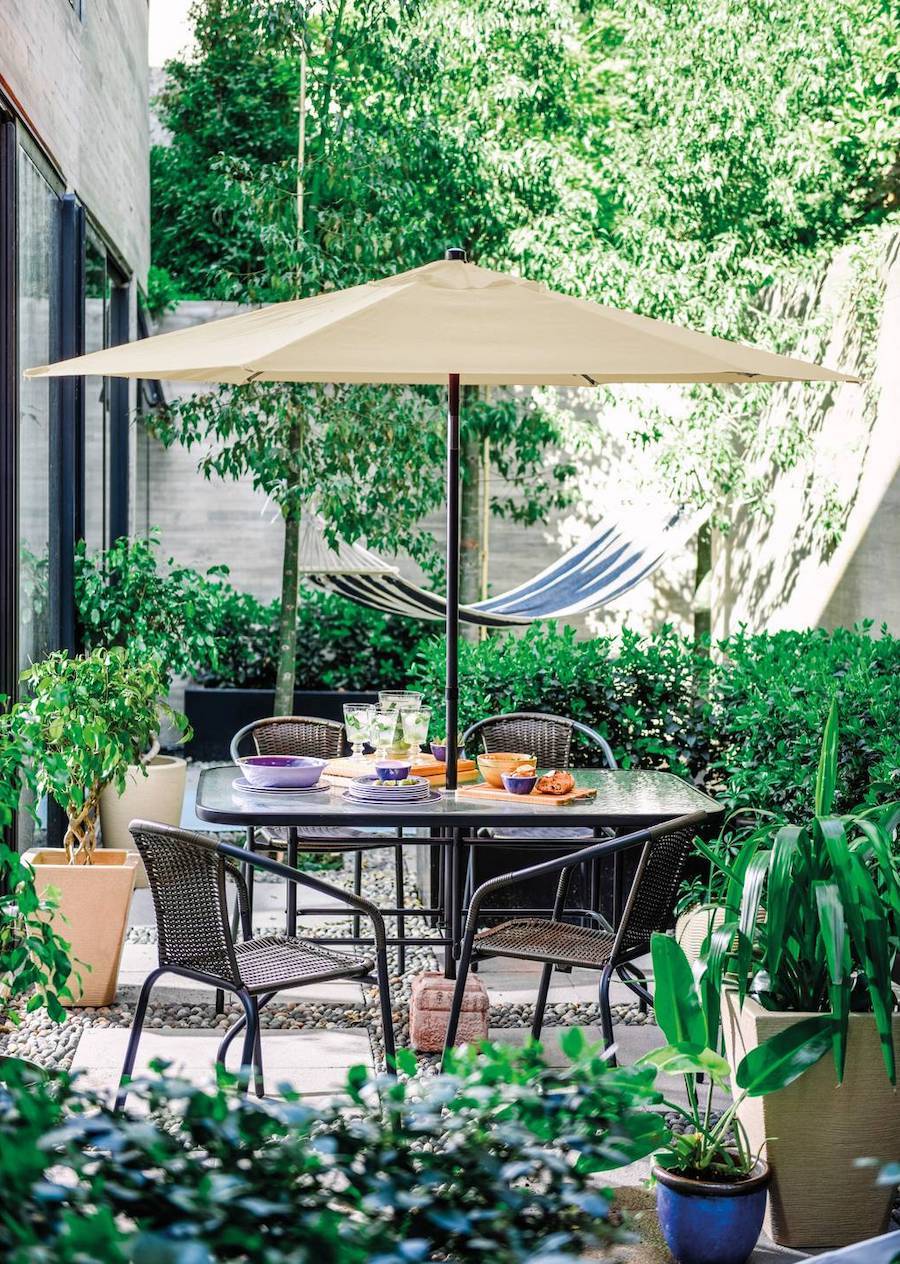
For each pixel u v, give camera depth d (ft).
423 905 19.69
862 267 28.43
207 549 36.99
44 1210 4.00
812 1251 9.96
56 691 14.67
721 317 31.27
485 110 33.73
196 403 25.22
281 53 26.22
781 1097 9.84
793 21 32.01
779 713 17.44
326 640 35.17
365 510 30.09
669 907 12.69
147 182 36.60
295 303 13.76
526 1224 4.65
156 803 21.57
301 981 11.53
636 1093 5.45
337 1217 4.19
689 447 31.60
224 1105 4.58
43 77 18.44
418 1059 13.61
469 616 25.71
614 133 36.52
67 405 21.08
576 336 11.98
